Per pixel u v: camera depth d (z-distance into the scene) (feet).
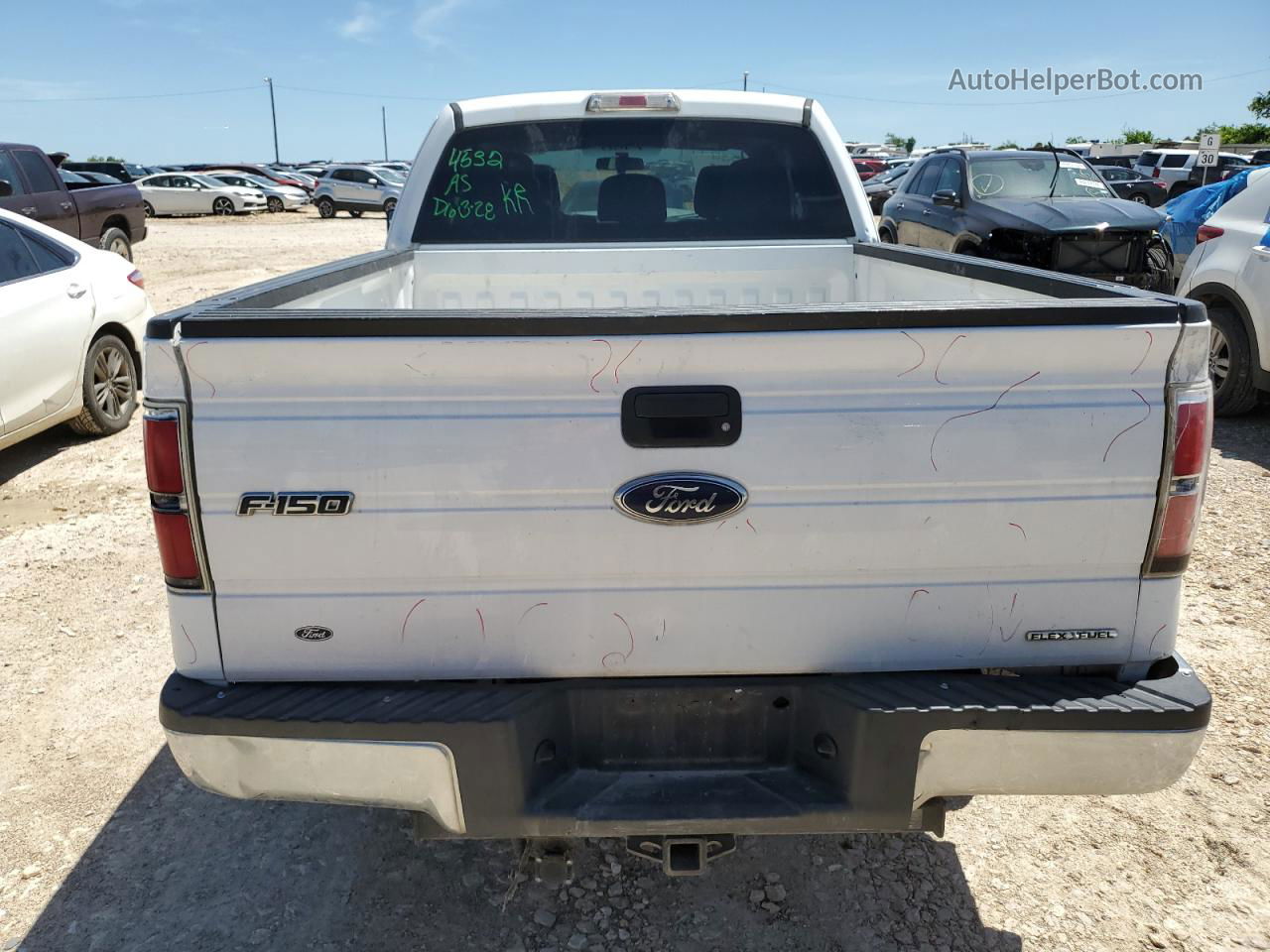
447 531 6.51
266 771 6.75
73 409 21.42
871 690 6.75
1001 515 6.59
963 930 8.41
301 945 8.31
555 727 6.93
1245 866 9.14
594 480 6.45
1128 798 10.14
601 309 6.26
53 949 8.28
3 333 18.97
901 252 11.68
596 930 8.45
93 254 22.77
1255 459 20.92
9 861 9.36
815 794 6.92
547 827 6.79
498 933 8.42
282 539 6.51
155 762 10.93
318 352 6.20
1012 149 37.11
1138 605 6.84
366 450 6.37
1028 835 9.62
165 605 14.62
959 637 6.86
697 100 13.50
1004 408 6.44
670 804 6.84
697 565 6.63
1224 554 15.92
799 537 6.59
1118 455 6.51
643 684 6.95
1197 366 6.46
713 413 6.37
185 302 42.09
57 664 12.96
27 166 38.81
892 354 6.31
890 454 6.46
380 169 110.01
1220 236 23.29
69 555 16.38
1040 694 6.72
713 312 6.19
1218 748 10.91
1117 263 30.63
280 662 6.82
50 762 10.92
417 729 6.53
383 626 6.74
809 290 13.75
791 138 13.66
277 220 101.35
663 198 13.74
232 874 9.18
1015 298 8.92
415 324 6.16
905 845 9.48
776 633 6.82
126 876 9.16
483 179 13.64
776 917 8.57
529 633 6.77
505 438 6.38
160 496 6.46
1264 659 12.67
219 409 6.34
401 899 8.82
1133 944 8.23
